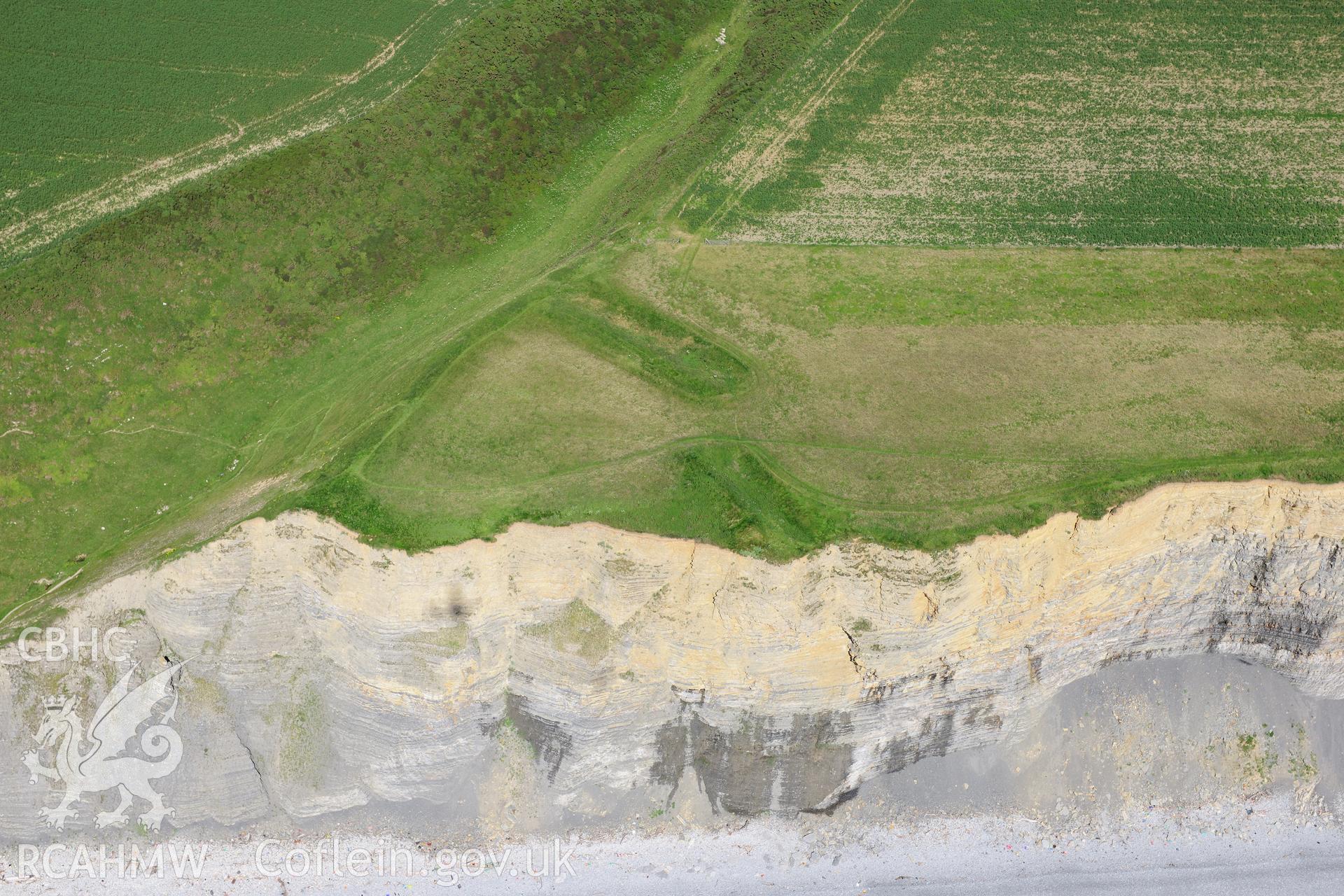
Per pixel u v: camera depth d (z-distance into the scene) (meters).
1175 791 44.47
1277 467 40.59
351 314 48.78
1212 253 49.00
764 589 38.56
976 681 41.38
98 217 50.09
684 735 41.84
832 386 43.44
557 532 38.88
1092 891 43.41
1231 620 43.12
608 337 45.03
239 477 45.00
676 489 39.94
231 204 50.03
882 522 39.34
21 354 46.50
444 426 41.72
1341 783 44.97
